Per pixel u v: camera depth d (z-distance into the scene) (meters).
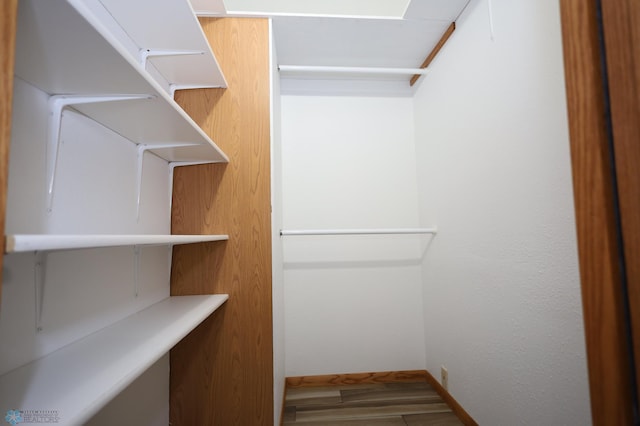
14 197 0.56
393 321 1.69
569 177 0.73
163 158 1.17
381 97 1.80
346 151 1.76
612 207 0.45
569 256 0.74
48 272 0.63
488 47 1.05
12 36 0.35
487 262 1.07
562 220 0.75
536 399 0.85
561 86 0.75
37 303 0.60
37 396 0.46
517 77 0.90
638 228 0.42
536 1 0.82
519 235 0.91
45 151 0.62
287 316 1.65
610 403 0.44
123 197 0.90
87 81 0.61
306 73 1.72
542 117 0.81
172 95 1.24
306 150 1.74
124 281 0.89
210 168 1.24
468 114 1.19
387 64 1.67
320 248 1.69
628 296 0.43
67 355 0.61
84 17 0.45
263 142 1.26
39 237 0.37
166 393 1.13
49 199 0.63
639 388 0.42
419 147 1.72
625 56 0.43
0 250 0.33
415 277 1.72
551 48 0.78
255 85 1.27
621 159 0.44
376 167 1.77
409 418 1.31
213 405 1.15
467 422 1.22
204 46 1.01
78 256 0.71
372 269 1.71
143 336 0.72
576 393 0.72
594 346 0.47
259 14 1.27
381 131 1.79
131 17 0.88
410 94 1.82
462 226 1.25
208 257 1.21
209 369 1.17
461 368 1.27
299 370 1.63
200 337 1.18
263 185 1.24
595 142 0.46
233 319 1.19
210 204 1.23
